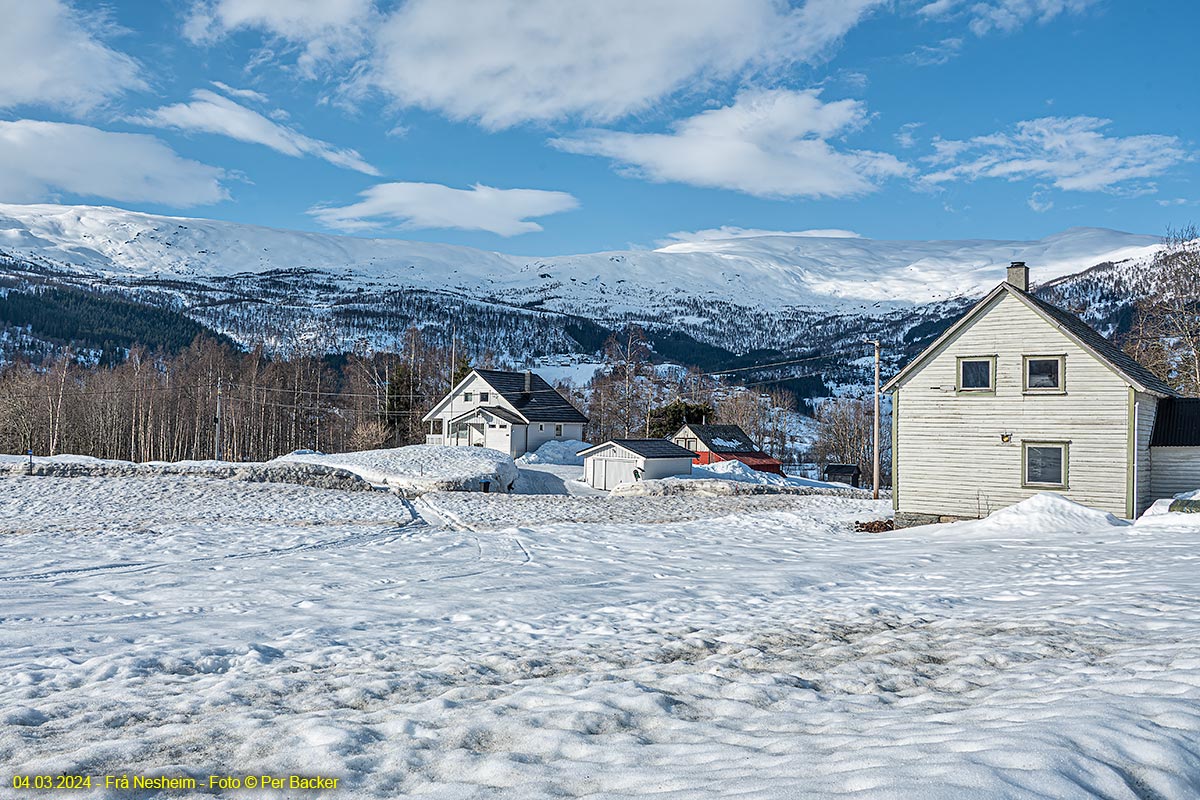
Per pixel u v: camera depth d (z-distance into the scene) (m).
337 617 10.38
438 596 12.18
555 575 14.62
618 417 82.50
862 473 80.31
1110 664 6.41
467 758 4.53
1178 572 12.44
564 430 64.81
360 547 19.30
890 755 3.92
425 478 39.47
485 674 7.11
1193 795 3.37
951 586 12.46
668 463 47.91
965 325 25.67
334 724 5.20
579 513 29.88
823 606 10.77
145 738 4.96
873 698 5.90
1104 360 23.22
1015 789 3.24
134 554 17.19
